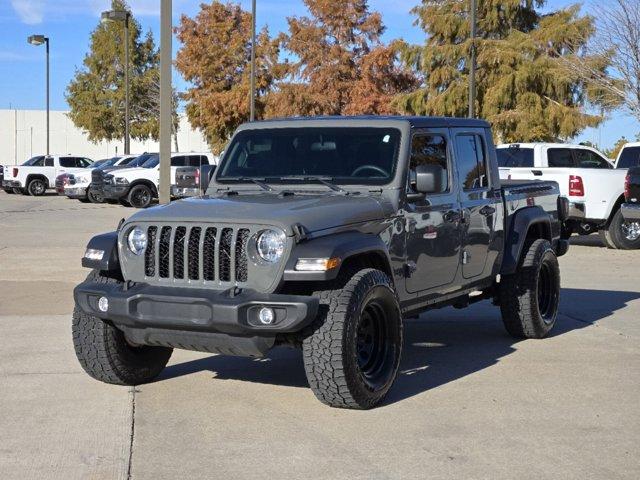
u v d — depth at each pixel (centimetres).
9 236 1911
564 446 558
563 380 723
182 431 587
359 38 4038
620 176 1744
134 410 635
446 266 752
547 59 3716
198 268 610
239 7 4684
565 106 3694
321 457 538
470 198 788
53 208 2997
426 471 514
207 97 4509
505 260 852
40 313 1002
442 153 753
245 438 573
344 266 635
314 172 712
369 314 638
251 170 733
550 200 966
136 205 3092
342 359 596
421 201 711
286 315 575
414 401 659
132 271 635
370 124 714
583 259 1612
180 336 614
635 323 977
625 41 3262
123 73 5619
